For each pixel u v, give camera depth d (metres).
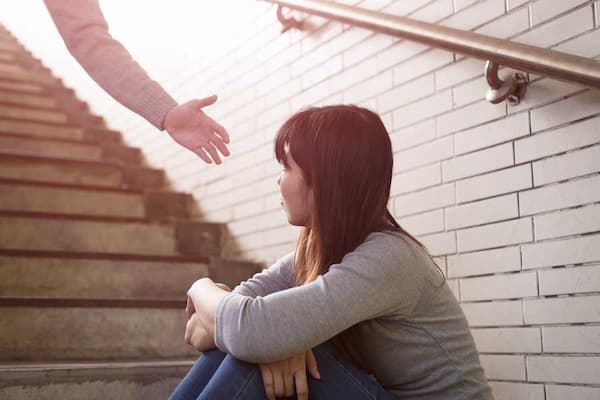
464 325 1.32
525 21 1.83
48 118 4.37
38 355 2.21
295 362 1.22
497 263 1.85
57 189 3.18
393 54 2.28
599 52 1.64
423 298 1.27
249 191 3.03
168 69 3.81
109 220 2.98
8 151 3.51
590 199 1.64
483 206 1.90
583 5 1.69
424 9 2.16
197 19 3.54
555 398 1.67
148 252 3.04
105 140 4.25
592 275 1.61
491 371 1.84
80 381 1.90
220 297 1.32
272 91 2.92
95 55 1.57
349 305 1.18
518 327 1.78
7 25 6.36
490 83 1.82
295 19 2.78
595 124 1.64
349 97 2.46
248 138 3.06
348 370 1.27
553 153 1.73
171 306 2.42
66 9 1.57
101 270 2.62
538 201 1.76
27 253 2.52
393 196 2.21
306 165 1.31
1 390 1.82
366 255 1.22
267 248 2.87
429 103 2.12
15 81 4.77
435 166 2.07
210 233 3.15
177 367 2.04
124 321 2.34
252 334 1.18
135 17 4.19
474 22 1.98
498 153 1.88
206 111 3.41
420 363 1.27
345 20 2.28
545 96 1.76
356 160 1.29
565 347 1.66
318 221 1.29
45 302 2.24
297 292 1.20
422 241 2.09
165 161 3.78
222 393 1.20
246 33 3.14
